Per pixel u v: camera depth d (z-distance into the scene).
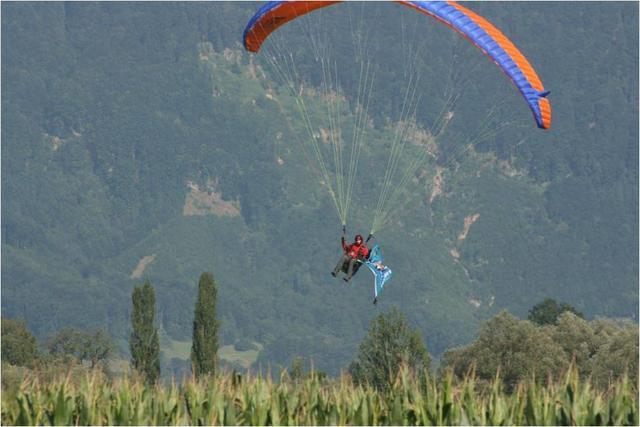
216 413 57.53
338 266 82.44
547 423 56.66
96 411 58.59
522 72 82.50
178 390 61.78
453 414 56.66
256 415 57.22
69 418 57.56
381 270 81.62
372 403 59.16
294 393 59.16
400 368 61.88
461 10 85.94
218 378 61.06
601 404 58.53
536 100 81.38
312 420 57.62
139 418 57.22
